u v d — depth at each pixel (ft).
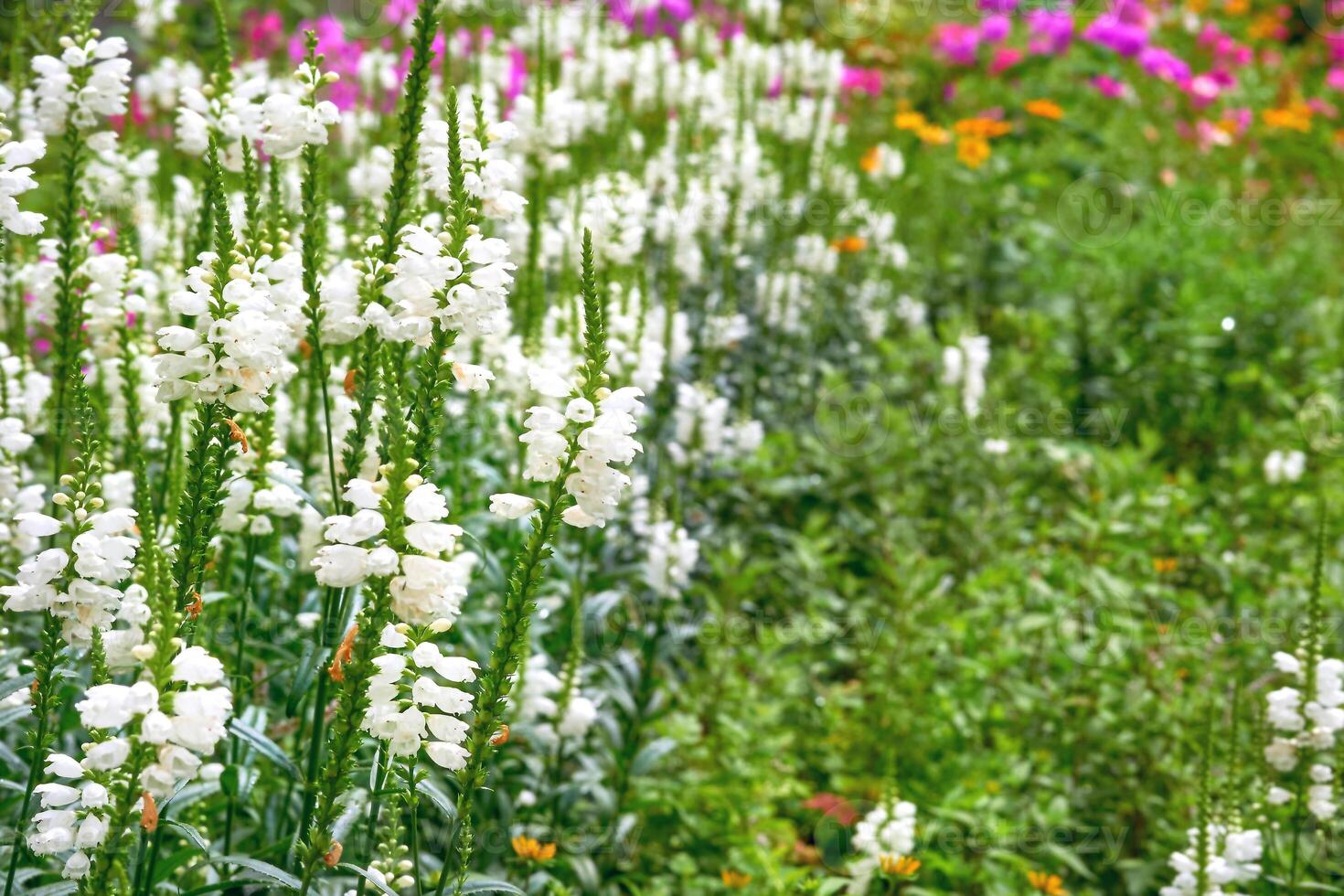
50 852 8.12
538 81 16.10
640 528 17.71
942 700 17.81
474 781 9.11
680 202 21.74
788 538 21.15
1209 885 12.64
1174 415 27.84
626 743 15.65
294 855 9.82
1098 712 17.22
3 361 12.40
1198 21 51.01
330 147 25.25
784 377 25.00
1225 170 41.39
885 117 40.04
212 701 7.59
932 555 23.12
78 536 8.86
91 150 14.17
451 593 8.27
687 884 14.46
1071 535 22.63
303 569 13.78
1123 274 30.50
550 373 8.73
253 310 8.68
